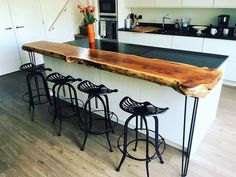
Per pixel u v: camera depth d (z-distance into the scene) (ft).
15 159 7.48
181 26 14.58
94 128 9.12
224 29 12.52
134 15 16.74
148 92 7.48
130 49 9.15
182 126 7.18
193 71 5.93
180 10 14.88
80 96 10.32
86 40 11.45
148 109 6.08
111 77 8.34
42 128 9.25
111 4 15.64
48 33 17.57
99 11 16.60
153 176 6.65
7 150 7.93
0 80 14.84
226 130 8.72
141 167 7.00
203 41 12.53
